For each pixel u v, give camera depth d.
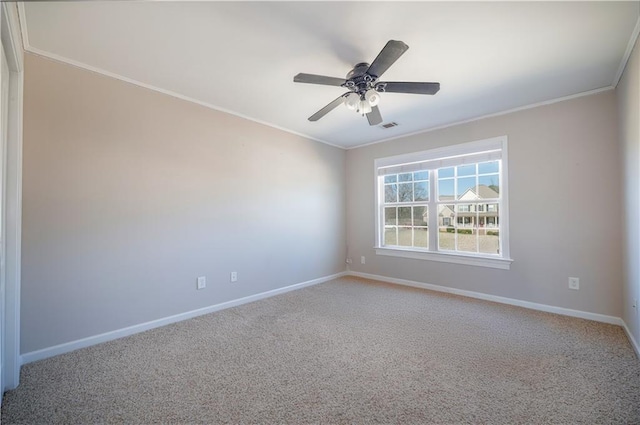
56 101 2.17
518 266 3.24
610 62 2.27
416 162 4.11
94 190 2.34
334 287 4.12
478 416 1.50
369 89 2.15
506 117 3.30
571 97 2.89
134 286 2.55
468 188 3.67
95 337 2.34
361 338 2.44
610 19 1.76
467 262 3.63
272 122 3.68
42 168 2.11
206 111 3.07
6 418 1.50
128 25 1.82
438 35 1.92
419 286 4.10
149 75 2.47
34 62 2.08
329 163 4.64
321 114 2.54
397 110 3.28
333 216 4.70
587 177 2.82
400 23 1.81
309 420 1.49
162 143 2.74
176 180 2.83
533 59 2.23
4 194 1.69
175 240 2.82
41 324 2.11
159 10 1.68
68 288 2.22
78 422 1.49
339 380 1.84
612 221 2.69
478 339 2.40
